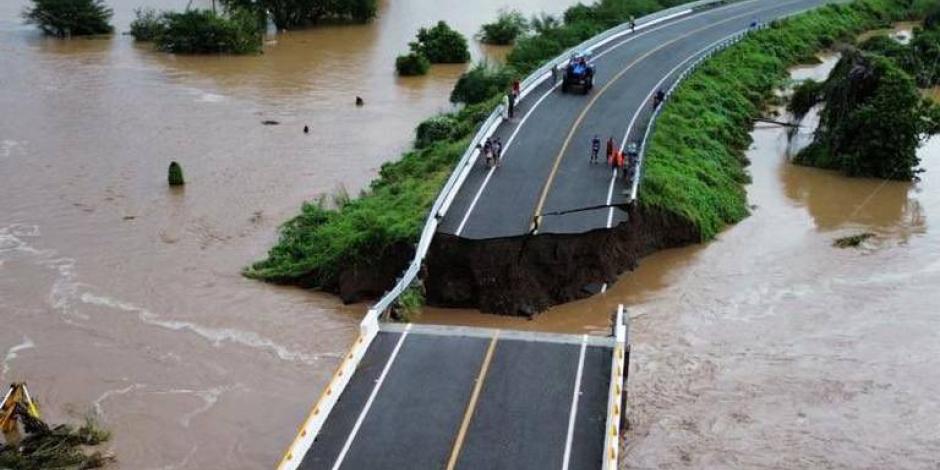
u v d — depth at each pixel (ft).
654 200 141.18
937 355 110.83
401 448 79.25
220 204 162.50
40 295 126.41
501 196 134.72
